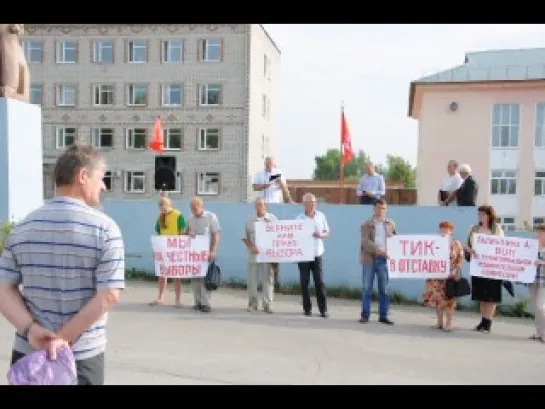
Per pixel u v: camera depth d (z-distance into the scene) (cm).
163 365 603
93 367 279
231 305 984
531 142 3209
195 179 4481
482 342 780
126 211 1234
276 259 914
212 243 921
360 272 1138
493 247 853
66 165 278
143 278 1217
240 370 595
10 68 1082
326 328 821
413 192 3359
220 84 4438
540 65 3291
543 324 801
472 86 3206
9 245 276
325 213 1151
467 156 3259
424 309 1046
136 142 4556
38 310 267
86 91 4591
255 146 4638
